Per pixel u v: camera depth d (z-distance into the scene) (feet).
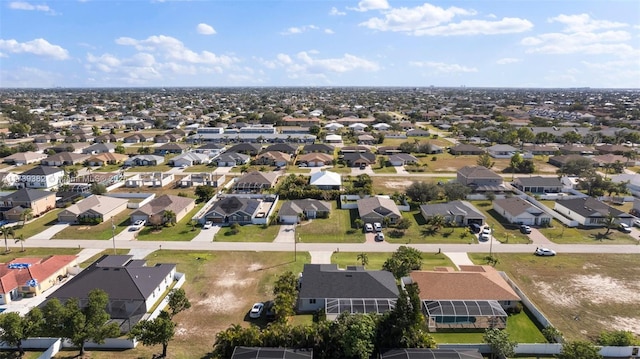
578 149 480.64
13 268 185.78
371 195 314.96
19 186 350.64
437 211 270.67
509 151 493.77
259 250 224.53
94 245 230.89
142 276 174.81
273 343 133.90
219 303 171.94
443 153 510.99
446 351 130.31
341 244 233.35
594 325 159.33
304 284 170.81
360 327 132.57
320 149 502.79
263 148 523.70
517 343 138.21
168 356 138.21
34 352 142.10
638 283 190.80
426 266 204.64
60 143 554.46
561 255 220.02
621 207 302.86
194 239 239.50
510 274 198.70
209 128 645.51
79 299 161.27
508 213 273.54
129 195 322.75
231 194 326.03
